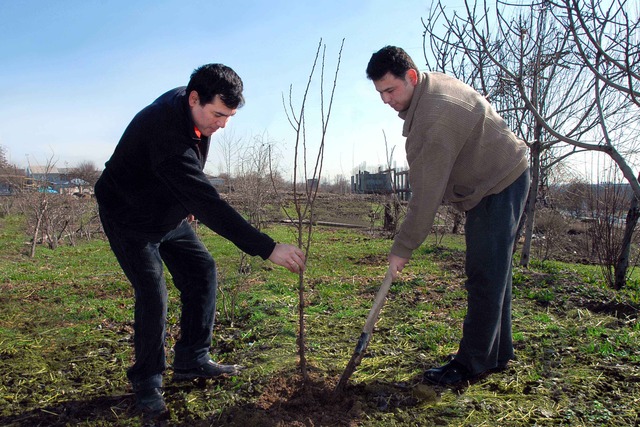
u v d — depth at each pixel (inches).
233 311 188.9
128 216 108.3
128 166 104.5
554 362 132.0
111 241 112.0
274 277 280.4
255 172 472.4
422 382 122.6
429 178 107.4
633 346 140.9
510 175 113.7
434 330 162.1
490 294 115.3
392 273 115.3
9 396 126.7
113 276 308.5
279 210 613.9
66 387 132.1
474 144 110.0
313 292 234.1
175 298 228.5
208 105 99.8
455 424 104.1
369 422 105.0
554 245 448.1
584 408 107.9
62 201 535.8
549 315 182.7
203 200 101.4
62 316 206.8
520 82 184.4
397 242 114.3
